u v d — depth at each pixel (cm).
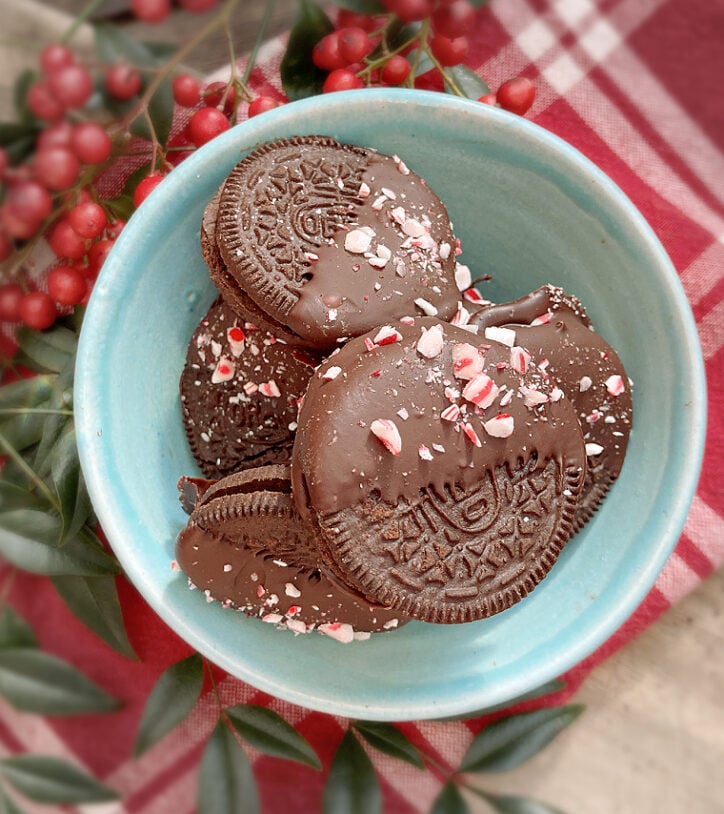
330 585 18
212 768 20
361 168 18
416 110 18
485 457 17
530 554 17
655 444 19
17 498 19
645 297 19
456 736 21
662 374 19
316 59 20
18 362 21
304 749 20
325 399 17
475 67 21
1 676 20
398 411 17
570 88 22
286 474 17
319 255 18
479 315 19
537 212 19
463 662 19
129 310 18
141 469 19
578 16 21
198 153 18
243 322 19
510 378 17
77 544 20
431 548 17
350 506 16
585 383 19
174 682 20
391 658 19
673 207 22
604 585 19
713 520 22
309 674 18
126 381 19
